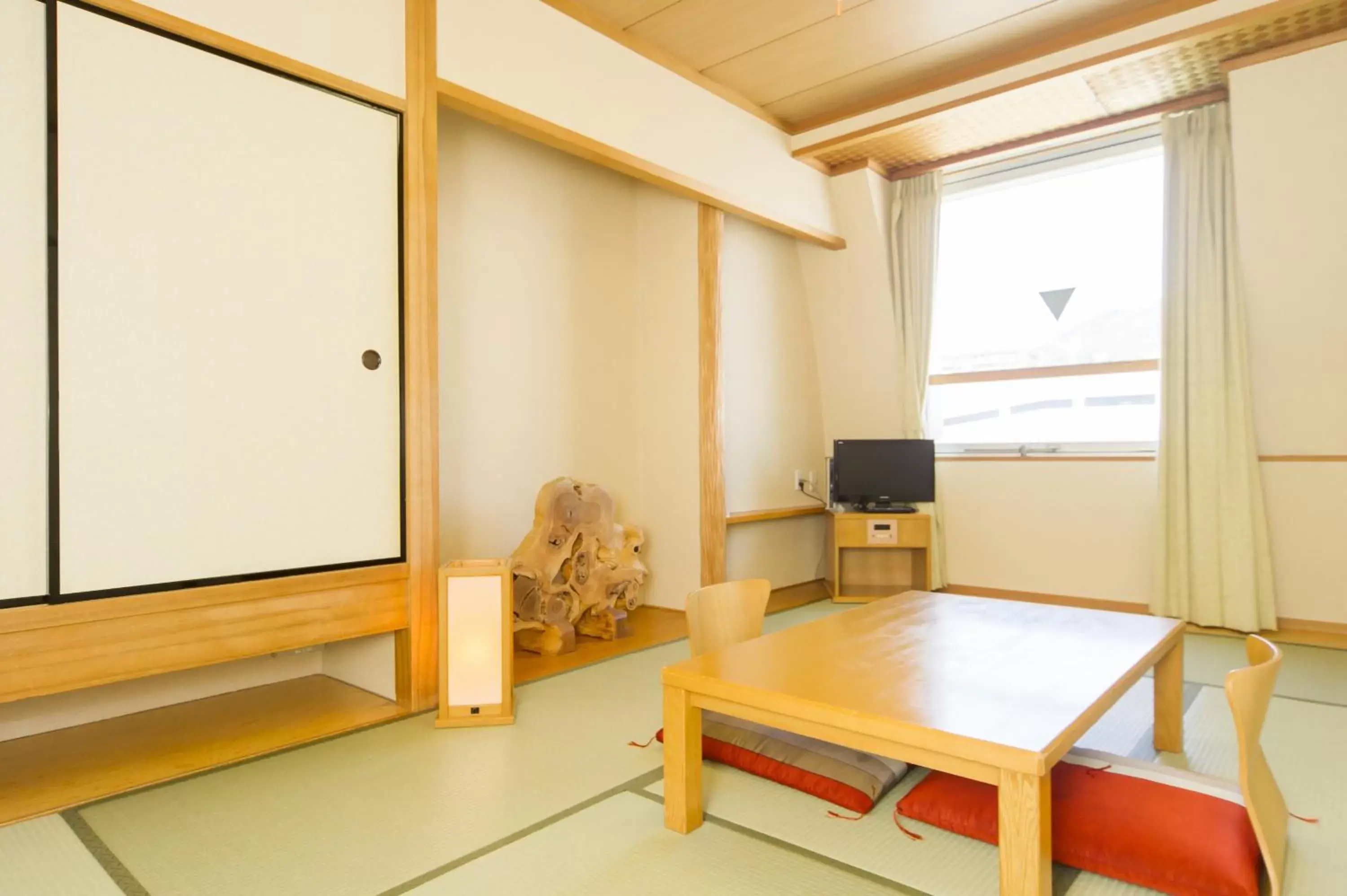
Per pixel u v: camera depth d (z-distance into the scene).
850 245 5.10
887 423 5.24
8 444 1.96
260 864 1.72
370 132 2.67
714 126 4.08
